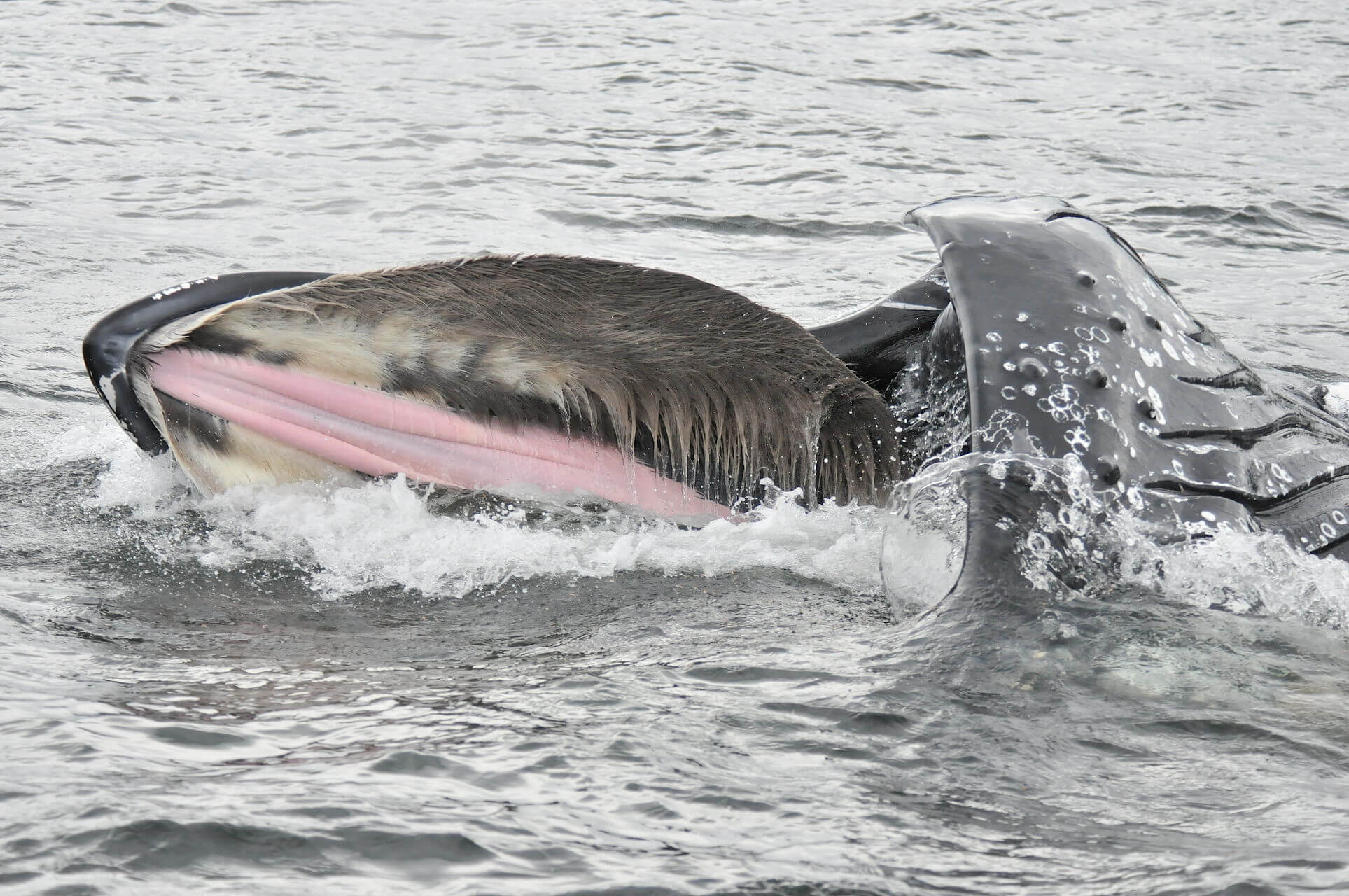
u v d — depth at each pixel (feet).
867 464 71.10
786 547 67.92
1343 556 61.62
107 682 51.03
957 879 38.58
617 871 38.88
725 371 68.74
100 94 229.66
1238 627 54.60
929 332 77.97
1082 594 55.57
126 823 40.32
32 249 141.28
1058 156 219.20
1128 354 65.87
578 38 303.07
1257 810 42.16
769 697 49.83
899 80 277.85
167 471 72.33
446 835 40.42
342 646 56.29
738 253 157.69
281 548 66.69
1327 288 151.23
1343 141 239.91
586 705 49.49
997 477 59.93
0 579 62.49
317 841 39.96
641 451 69.87
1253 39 353.72
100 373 66.90
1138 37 349.61
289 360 67.10
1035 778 44.01
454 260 67.51
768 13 349.41
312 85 246.06
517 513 69.82
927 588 58.13
